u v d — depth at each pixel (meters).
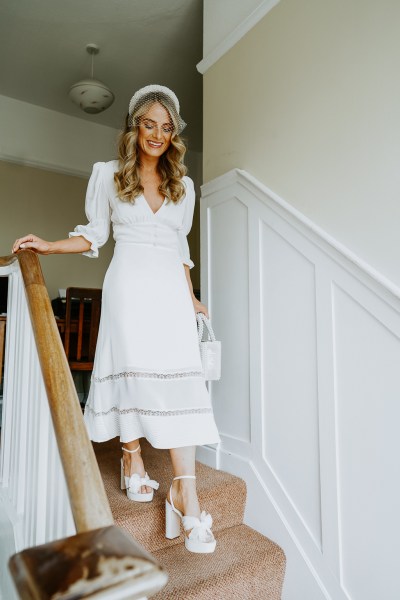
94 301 3.12
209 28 2.52
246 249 2.03
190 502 1.35
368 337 1.43
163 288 1.49
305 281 1.69
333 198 1.63
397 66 1.44
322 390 1.57
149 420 1.34
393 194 1.42
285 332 1.76
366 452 1.41
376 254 1.46
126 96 4.15
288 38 1.92
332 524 1.49
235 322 2.05
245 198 2.03
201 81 3.86
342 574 1.45
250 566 1.42
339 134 1.63
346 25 1.64
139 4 2.91
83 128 4.62
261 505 1.76
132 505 1.46
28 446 1.25
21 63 3.64
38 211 4.38
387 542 1.33
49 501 1.04
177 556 1.43
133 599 0.40
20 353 1.42
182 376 1.44
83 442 0.75
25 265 1.21
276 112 1.95
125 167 1.51
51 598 0.36
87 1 2.90
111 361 1.46
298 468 1.66
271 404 1.80
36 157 4.32
